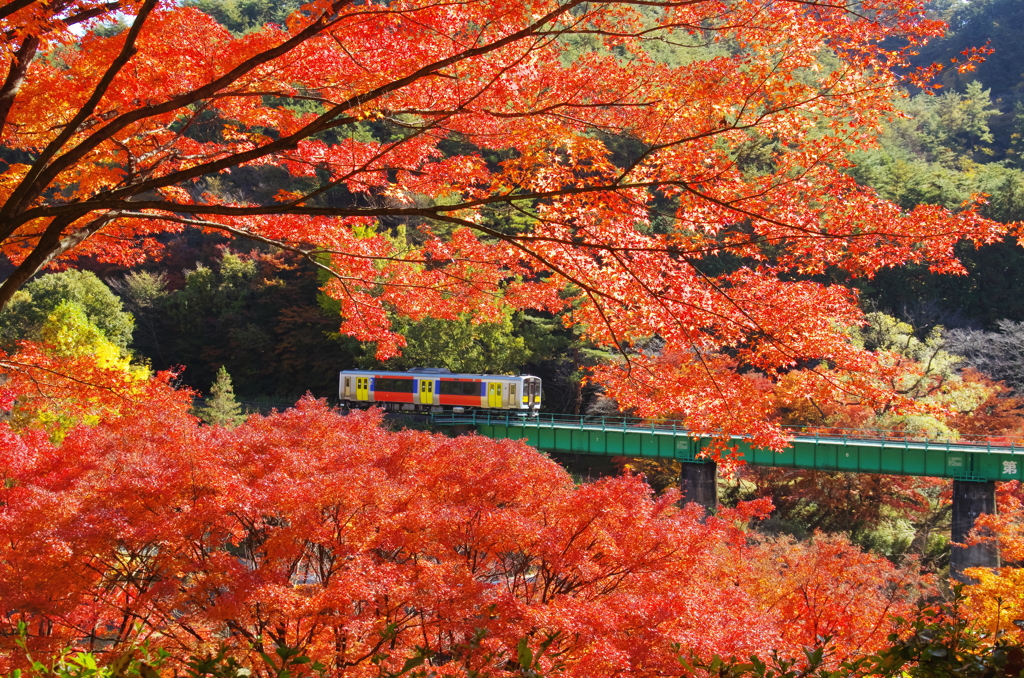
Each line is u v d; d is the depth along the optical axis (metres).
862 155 46.12
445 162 8.20
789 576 12.17
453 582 7.00
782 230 6.18
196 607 7.53
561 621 6.60
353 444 10.22
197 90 5.45
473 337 43.53
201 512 7.57
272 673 7.09
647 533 8.35
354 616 7.02
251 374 50.59
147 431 9.29
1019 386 39.78
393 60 6.98
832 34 5.79
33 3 4.95
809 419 34.41
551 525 8.41
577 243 5.80
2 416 19.41
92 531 7.18
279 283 49.78
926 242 6.00
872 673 3.33
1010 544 19.03
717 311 6.57
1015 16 99.62
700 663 3.59
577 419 42.69
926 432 30.52
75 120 5.41
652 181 5.63
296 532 7.59
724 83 6.17
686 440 31.81
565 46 7.35
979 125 81.75
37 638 7.37
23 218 5.18
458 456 9.41
